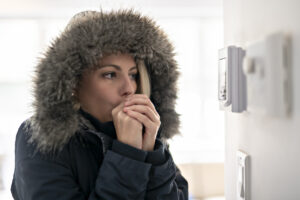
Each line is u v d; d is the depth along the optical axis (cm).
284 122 50
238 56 65
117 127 85
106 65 84
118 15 87
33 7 354
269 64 48
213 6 358
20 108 376
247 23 66
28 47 382
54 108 80
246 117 69
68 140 81
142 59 90
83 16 90
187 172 324
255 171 64
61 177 79
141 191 80
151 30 89
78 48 81
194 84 389
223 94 69
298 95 44
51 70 80
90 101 88
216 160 332
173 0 355
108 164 79
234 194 79
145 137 87
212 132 388
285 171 50
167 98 99
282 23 49
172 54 97
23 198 81
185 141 381
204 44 389
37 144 82
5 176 324
